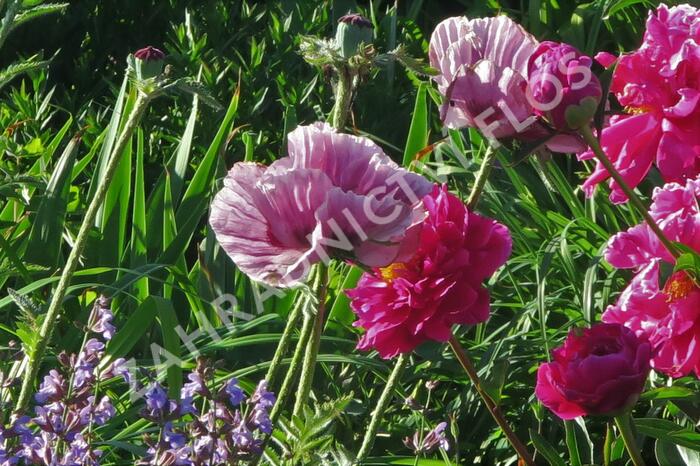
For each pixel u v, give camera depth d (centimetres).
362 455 150
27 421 144
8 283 216
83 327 150
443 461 171
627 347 135
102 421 146
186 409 141
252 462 145
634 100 145
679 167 144
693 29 145
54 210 211
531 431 156
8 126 236
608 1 269
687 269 139
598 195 212
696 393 156
